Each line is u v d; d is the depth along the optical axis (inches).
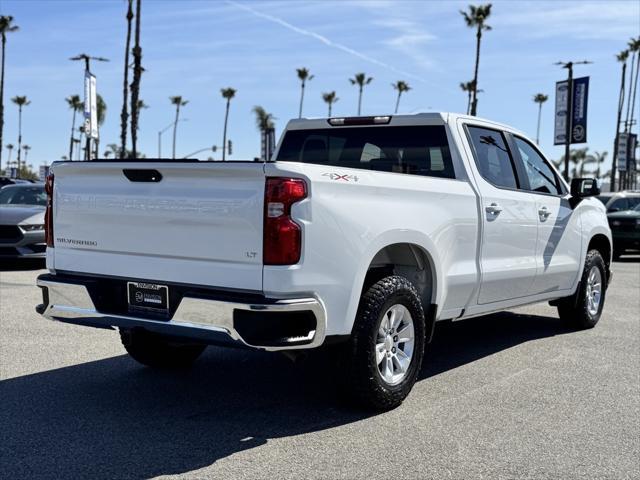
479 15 1894.7
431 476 146.7
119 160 175.8
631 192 787.4
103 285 182.1
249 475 145.8
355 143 247.0
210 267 163.3
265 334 157.6
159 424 176.2
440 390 210.1
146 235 173.3
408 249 200.5
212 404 193.2
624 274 559.5
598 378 225.5
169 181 169.2
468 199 217.9
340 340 171.6
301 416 183.8
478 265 223.6
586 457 158.7
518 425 179.3
